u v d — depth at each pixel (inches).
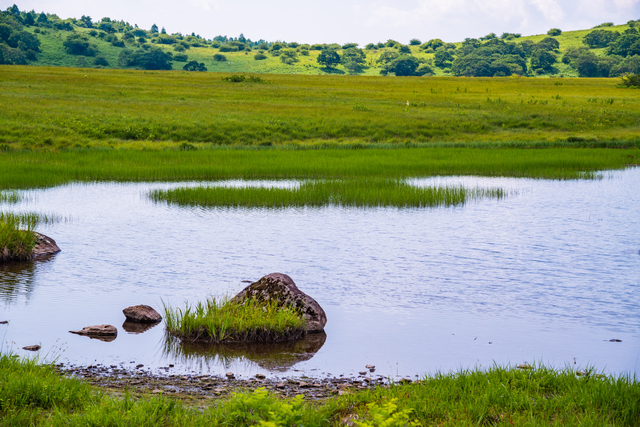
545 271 556.4
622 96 3417.8
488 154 1731.1
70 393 253.3
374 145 2003.0
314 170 1371.8
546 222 808.9
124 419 226.7
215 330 371.9
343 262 583.2
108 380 301.9
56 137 1843.0
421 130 2249.0
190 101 2728.8
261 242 671.8
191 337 375.9
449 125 2335.1
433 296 477.4
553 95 3457.2
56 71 4323.3
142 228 746.8
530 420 231.3
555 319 421.4
